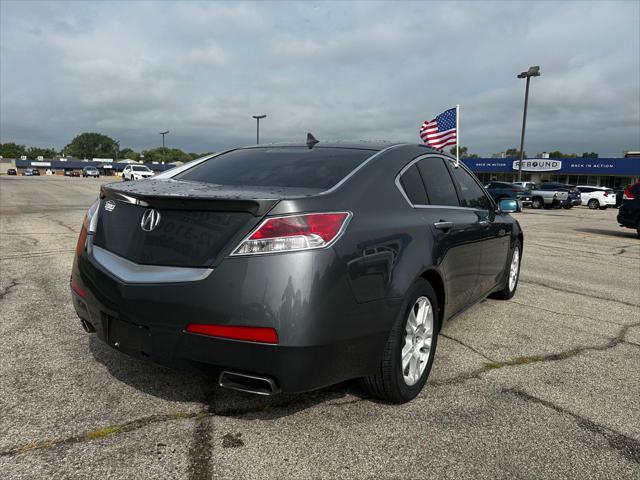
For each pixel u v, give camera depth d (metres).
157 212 2.37
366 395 2.85
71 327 3.80
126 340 2.41
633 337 4.14
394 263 2.55
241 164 3.13
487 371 3.28
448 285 3.20
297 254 2.14
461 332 4.11
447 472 2.15
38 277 5.45
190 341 2.20
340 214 2.34
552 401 2.87
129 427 2.41
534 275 6.86
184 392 2.79
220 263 2.16
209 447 2.27
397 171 3.00
